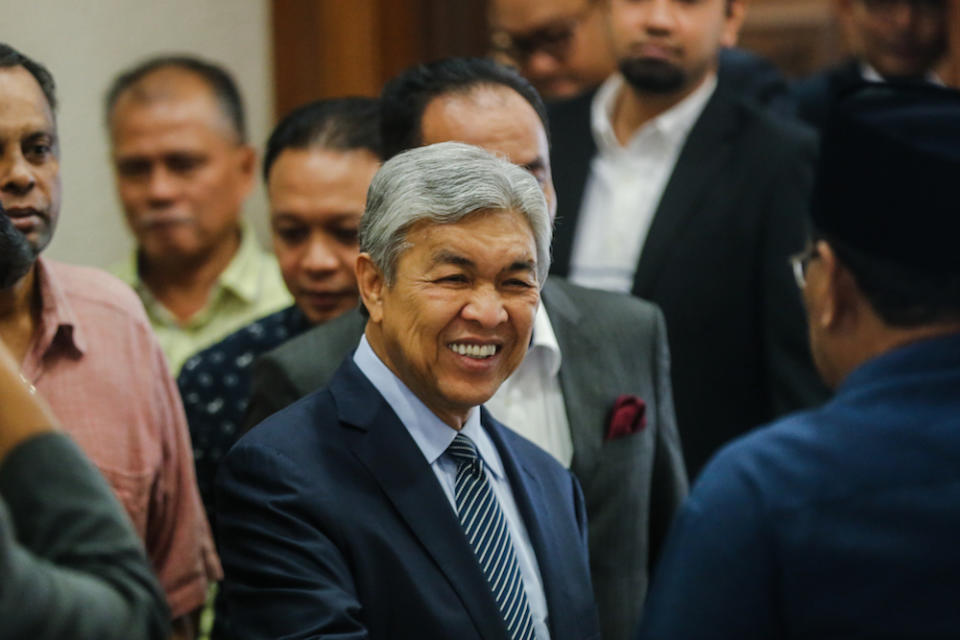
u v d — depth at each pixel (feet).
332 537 23.45
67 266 29.48
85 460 17.07
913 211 19.67
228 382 35.70
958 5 52.42
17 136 26.66
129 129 43.06
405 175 23.67
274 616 22.84
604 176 43.52
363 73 57.57
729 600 19.31
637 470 30.30
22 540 16.39
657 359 31.76
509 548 24.66
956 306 19.76
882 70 52.80
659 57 41.39
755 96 51.60
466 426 25.21
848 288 20.70
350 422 24.39
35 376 27.55
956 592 18.47
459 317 23.61
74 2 50.96
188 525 29.94
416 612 23.36
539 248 24.34
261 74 57.36
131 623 16.29
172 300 43.52
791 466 19.67
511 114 28.89
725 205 40.22
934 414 19.40
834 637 18.89
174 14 54.29
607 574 29.66
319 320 35.06
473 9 59.36
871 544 18.83
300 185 34.45
